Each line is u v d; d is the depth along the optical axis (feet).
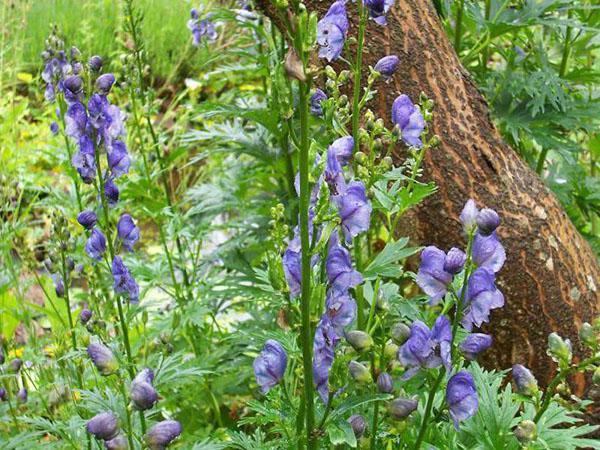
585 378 3.38
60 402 3.14
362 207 2.30
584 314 3.43
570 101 4.11
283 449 2.56
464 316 2.37
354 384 2.43
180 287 4.02
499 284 3.35
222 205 4.29
